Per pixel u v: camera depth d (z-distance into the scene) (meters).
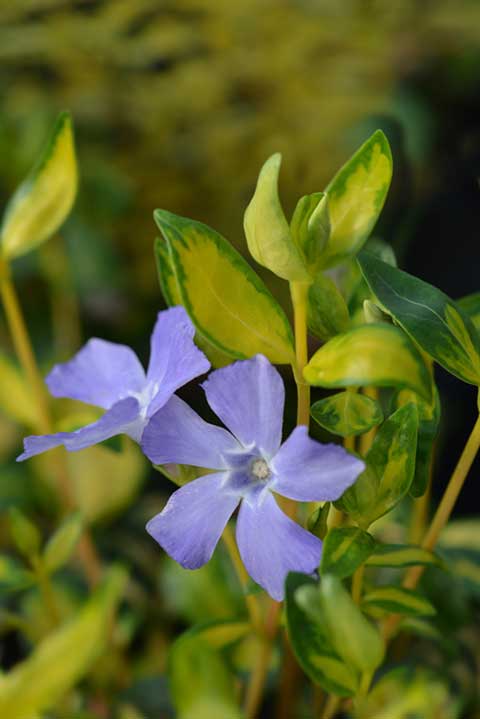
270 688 0.28
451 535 0.31
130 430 0.24
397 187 0.33
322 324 0.24
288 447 0.22
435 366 0.44
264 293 0.23
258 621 0.26
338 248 0.23
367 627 0.22
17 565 0.28
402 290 0.24
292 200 0.51
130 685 0.29
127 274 0.50
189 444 0.23
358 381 0.22
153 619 0.32
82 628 0.21
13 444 0.38
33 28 0.51
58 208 0.28
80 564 0.34
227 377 0.22
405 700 0.24
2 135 0.48
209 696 0.22
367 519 0.23
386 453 0.23
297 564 0.22
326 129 0.51
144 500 0.38
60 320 0.47
